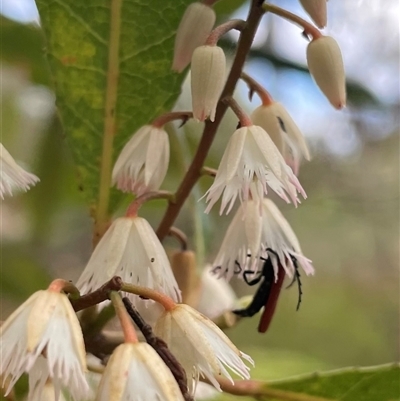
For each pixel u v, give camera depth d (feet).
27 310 0.20
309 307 1.26
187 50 0.28
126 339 0.20
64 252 0.82
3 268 0.58
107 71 0.33
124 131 0.33
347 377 0.33
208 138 0.29
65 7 0.31
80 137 0.33
